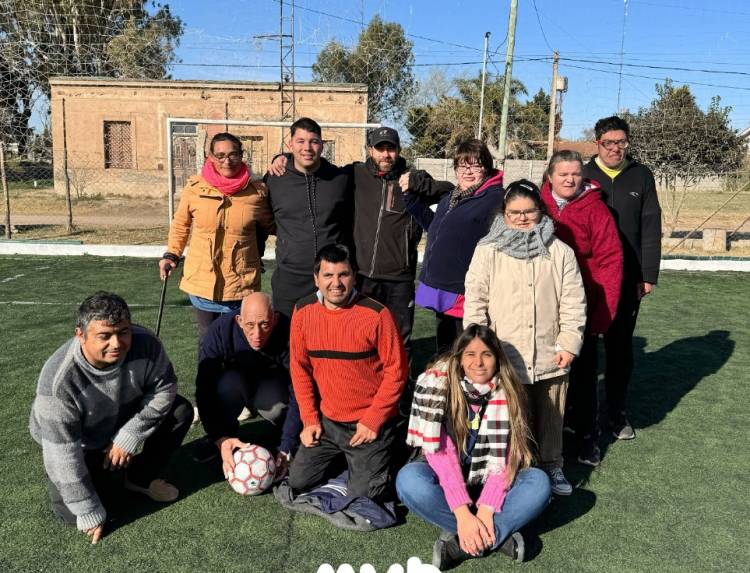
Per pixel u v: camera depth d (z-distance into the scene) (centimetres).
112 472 312
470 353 259
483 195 326
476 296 292
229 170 343
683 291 805
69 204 1212
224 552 250
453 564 248
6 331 553
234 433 319
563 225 313
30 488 293
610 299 315
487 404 265
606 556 255
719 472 327
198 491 297
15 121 1998
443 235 333
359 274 367
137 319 606
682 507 293
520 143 2412
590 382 329
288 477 296
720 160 1362
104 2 2308
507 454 261
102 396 252
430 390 261
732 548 261
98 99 1942
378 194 360
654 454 347
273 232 374
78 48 2119
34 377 438
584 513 287
